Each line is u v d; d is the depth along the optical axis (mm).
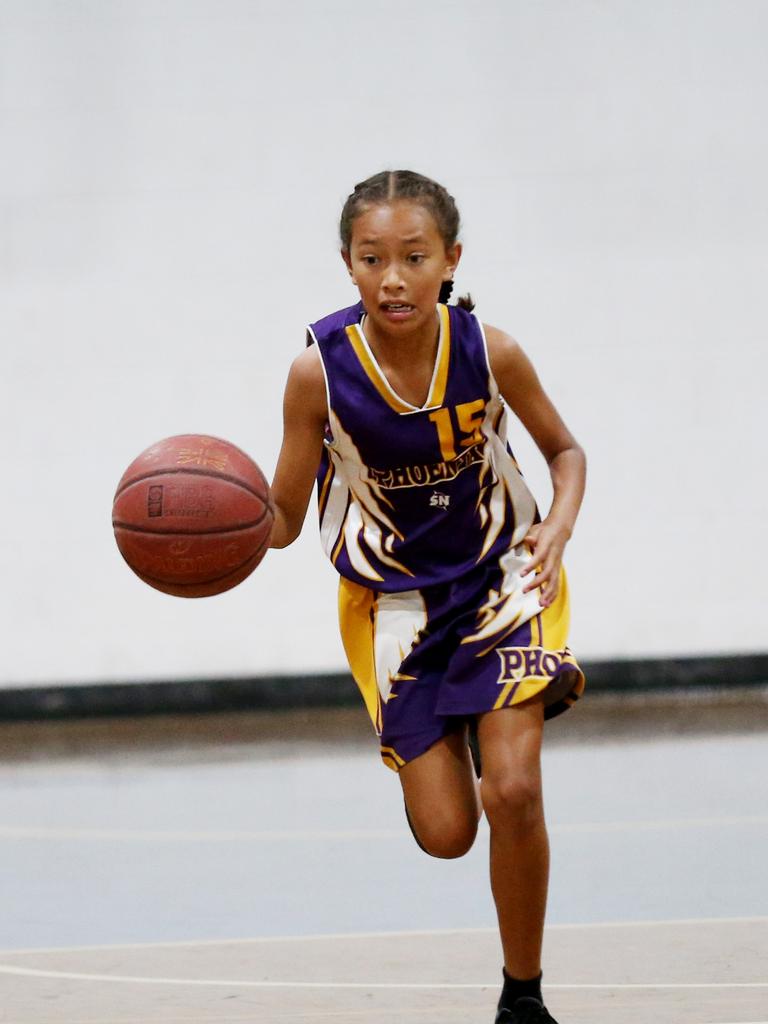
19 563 26172
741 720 24422
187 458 8734
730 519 26438
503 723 8609
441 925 12680
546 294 26406
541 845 8453
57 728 25828
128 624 26297
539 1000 8711
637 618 26484
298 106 26281
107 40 26172
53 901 13953
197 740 24234
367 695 9477
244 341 26312
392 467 9148
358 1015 9609
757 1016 9281
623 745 22359
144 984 10625
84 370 26203
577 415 26469
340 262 26391
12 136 26141
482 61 26281
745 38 26359
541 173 26359
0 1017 9680
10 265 26141
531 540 9141
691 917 12562
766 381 26422
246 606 26438
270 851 16031
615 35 26312
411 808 8992
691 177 26406
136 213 26219
